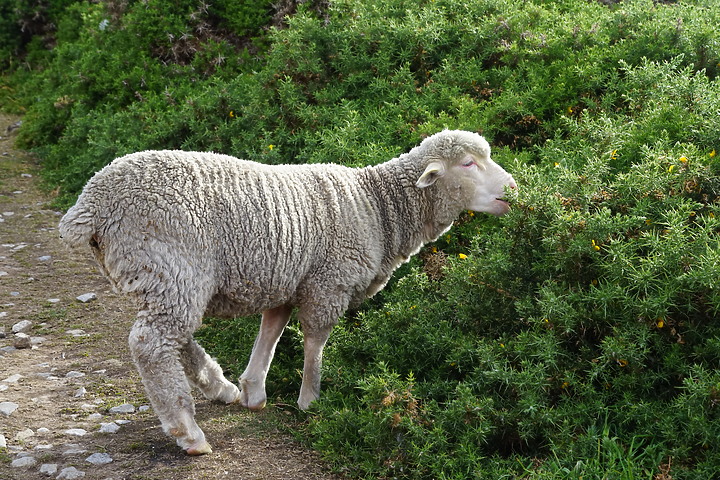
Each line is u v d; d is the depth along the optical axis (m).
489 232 8.18
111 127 12.52
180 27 14.39
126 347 8.20
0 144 15.68
